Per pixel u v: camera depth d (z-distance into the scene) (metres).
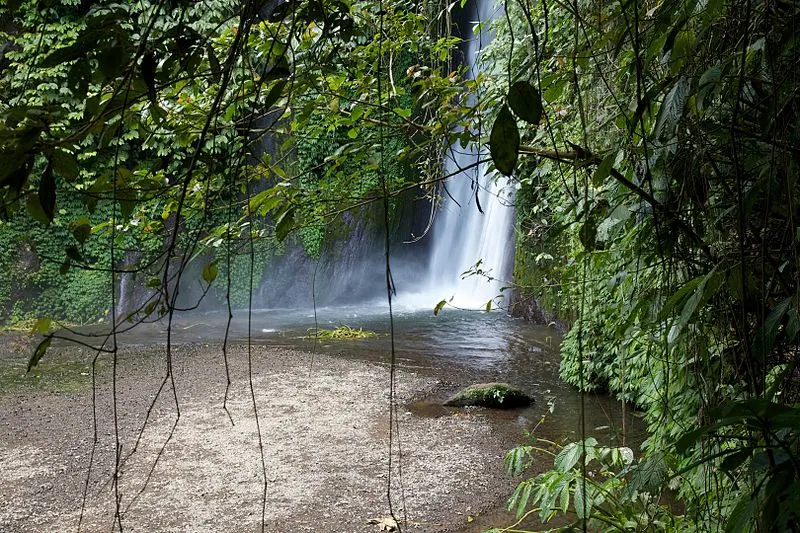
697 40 1.52
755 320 1.83
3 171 1.09
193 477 5.15
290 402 7.21
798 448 1.03
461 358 9.46
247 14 1.35
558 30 2.61
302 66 2.16
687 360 2.20
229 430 6.27
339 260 14.91
